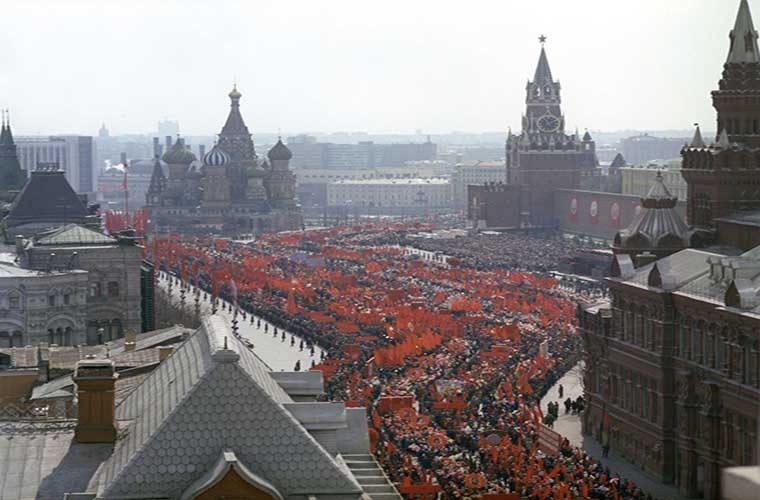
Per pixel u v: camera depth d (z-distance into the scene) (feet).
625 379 593.01
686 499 520.42
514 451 507.30
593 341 629.51
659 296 547.49
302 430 203.21
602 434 616.80
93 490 209.97
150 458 199.52
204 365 218.79
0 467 222.07
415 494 428.56
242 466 195.00
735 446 492.95
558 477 486.38
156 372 256.93
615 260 613.11
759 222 647.15
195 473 199.82
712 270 540.52
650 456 560.20
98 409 232.53
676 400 545.44
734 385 488.85
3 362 449.06
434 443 530.27
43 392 355.36
